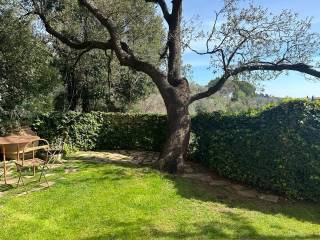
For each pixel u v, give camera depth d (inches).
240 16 418.3
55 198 296.8
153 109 969.5
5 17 496.7
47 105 560.7
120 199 299.0
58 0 576.1
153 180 354.6
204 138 444.1
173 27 471.5
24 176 367.9
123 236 235.9
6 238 231.0
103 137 550.9
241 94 513.0
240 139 374.6
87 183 337.4
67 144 515.8
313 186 327.0
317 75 410.6
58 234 238.1
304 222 283.4
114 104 749.3
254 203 320.5
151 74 466.6
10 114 503.5
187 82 468.8
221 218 275.6
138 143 553.0
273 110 353.1
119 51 477.7
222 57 432.8
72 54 652.7
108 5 546.6
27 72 508.1
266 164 350.0
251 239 238.4
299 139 330.6
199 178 391.2
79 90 705.6
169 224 258.1
